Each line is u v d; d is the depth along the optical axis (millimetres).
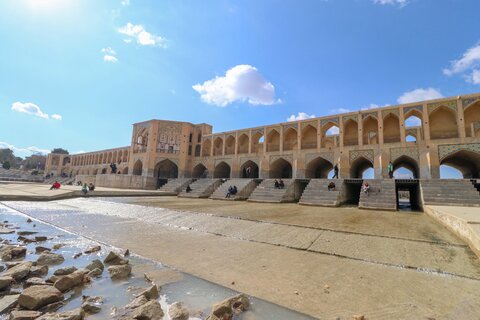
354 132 22266
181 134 30969
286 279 3207
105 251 4480
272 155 24609
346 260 3992
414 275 3342
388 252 4305
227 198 16328
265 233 5797
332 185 13641
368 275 3346
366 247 4602
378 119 19641
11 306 2424
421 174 17125
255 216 8047
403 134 18344
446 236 5309
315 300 2639
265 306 2508
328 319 2264
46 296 2484
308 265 3752
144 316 2242
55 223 7188
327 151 21484
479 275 3256
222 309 2273
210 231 6215
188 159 31016
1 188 19516
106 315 2326
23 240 5102
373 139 22406
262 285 3020
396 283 3078
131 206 10930
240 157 27031
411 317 2283
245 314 2348
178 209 9688
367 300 2633
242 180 18531
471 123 17656
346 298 2684
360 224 6762
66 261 3891
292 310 2430
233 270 3523
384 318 2271
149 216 8500
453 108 17141
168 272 3434
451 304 2525
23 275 3146
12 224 6906
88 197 15656
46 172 53156
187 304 2562
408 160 19797
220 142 31922
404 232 5707
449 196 10352
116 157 42344
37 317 2221
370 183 13305
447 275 3314
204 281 3133
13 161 68375
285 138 25875
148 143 30156
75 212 9734
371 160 19312
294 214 8820
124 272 3324
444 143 16797
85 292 2826
